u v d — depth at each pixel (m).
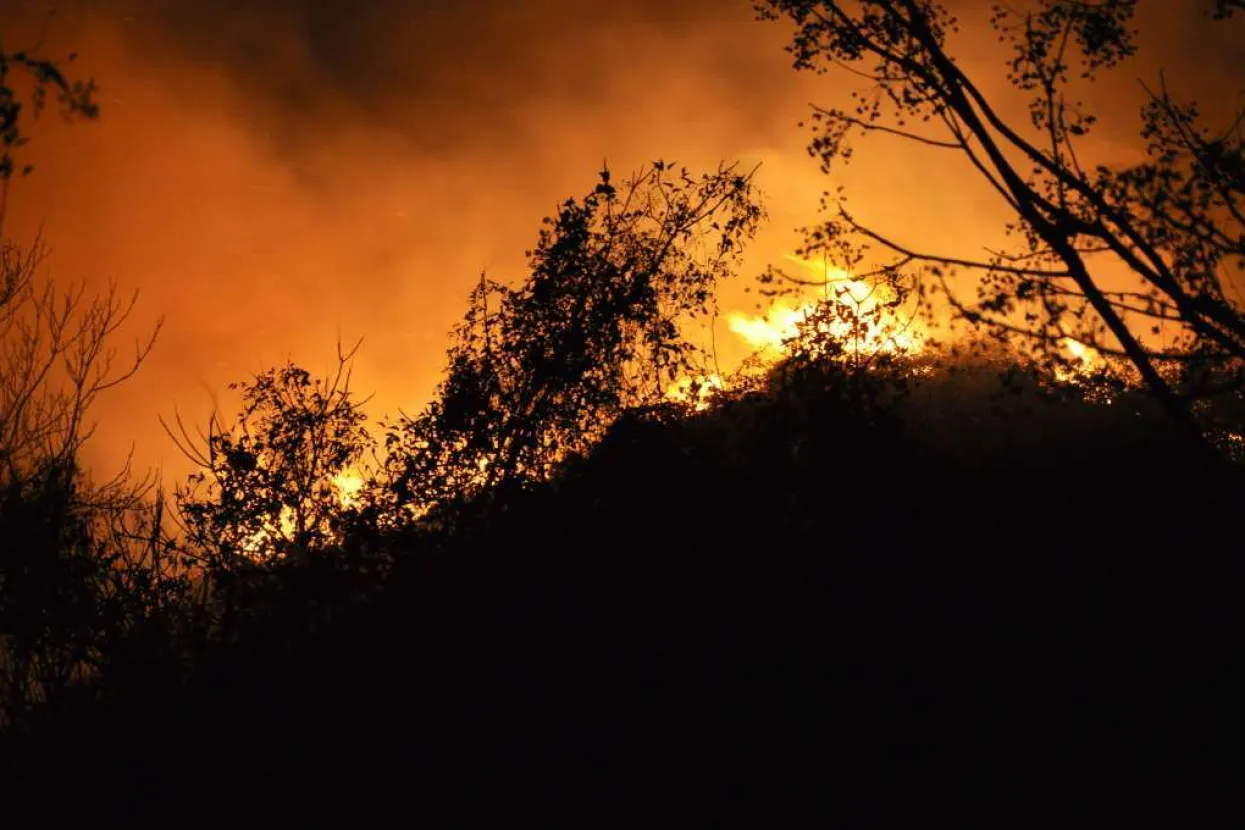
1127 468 12.40
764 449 12.76
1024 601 11.46
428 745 11.86
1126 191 9.30
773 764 10.64
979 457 13.12
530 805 11.02
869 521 12.33
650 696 11.64
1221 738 9.66
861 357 12.85
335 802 11.63
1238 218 9.16
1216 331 8.84
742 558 12.41
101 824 12.14
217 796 12.05
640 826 10.46
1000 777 9.90
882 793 10.07
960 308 9.27
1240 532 10.95
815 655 11.49
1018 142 9.60
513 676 12.21
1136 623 10.91
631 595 12.47
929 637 11.38
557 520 12.99
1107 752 9.84
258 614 13.15
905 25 9.95
